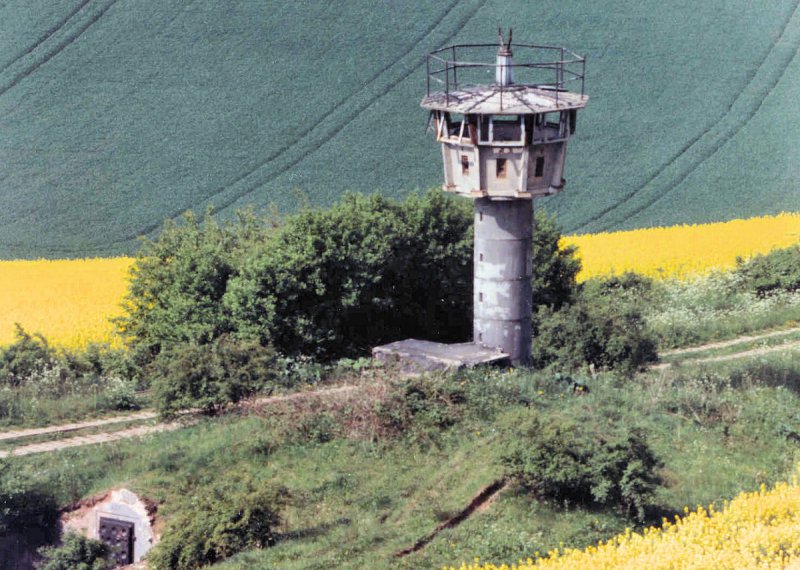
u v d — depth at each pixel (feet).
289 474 203.51
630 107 594.24
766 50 636.48
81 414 256.93
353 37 631.15
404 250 298.35
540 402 224.74
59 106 586.04
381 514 188.34
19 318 361.10
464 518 185.16
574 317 269.44
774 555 161.27
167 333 290.76
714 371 261.24
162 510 199.31
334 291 286.25
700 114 588.50
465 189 240.73
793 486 190.70
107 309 371.35
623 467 185.26
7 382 281.13
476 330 250.37
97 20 643.45
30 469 217.56
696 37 645.92
